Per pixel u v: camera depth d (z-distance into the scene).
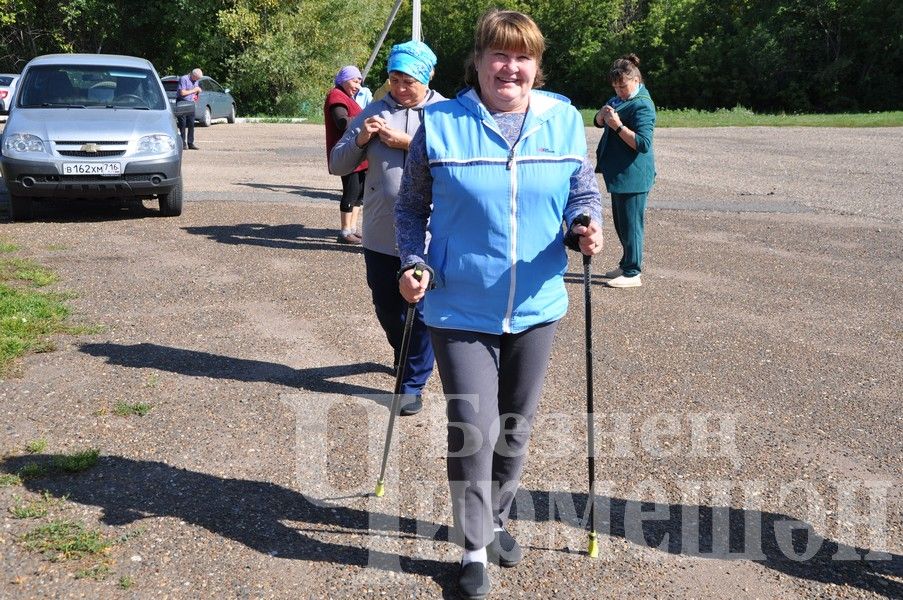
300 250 9.04
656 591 3.31
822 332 6.69
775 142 24.02
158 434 4.48
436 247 3.23
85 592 3.15
